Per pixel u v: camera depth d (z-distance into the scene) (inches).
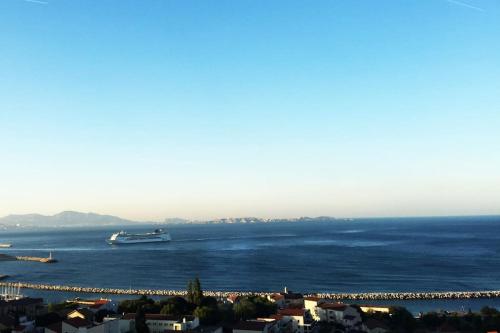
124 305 5836.6
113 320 4867.1
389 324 5541.3
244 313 5639.8
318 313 5935.0
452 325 5334.6
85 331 4579.2
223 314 5511.8
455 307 7209.6
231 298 7052.2
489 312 5826.8
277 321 5236.2
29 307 6082.7
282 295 6752.0
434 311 6653.5
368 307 6422.2
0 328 4940.9
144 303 5876.0
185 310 5634.8
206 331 4800.7
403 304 7460.6
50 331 4717.0
